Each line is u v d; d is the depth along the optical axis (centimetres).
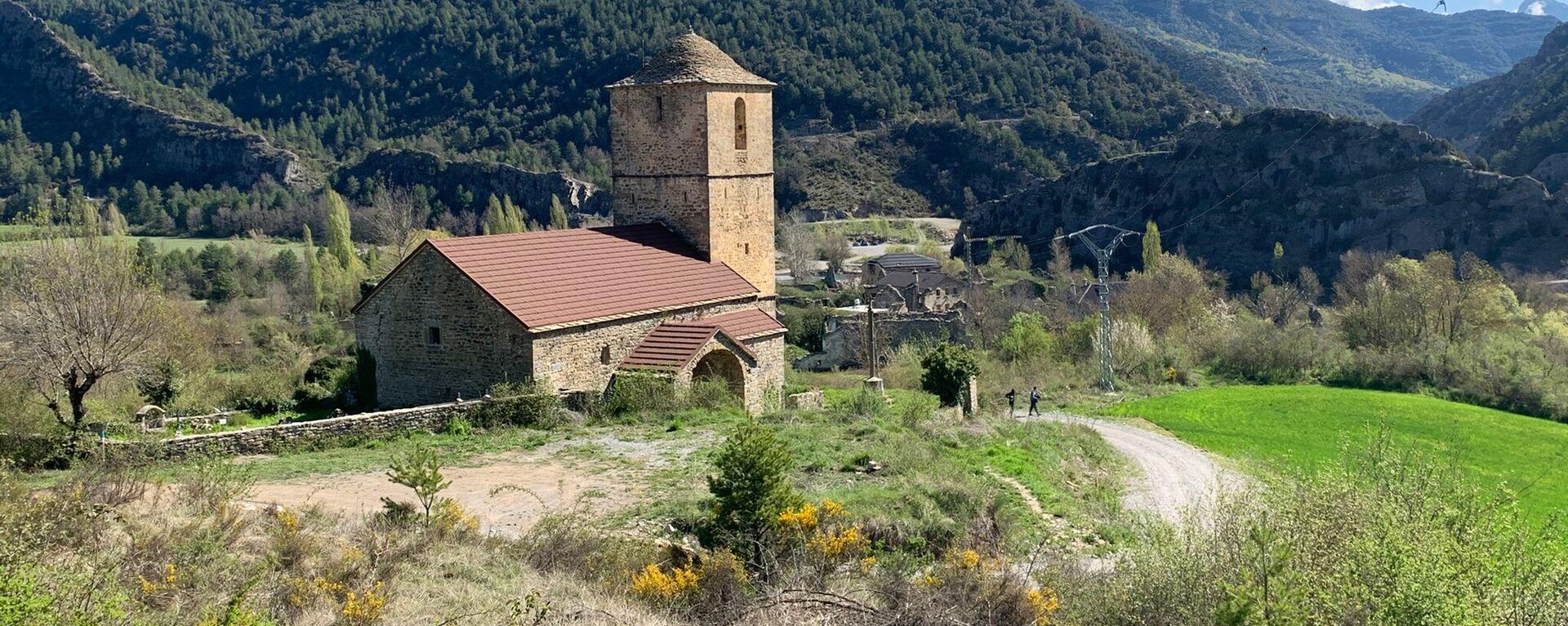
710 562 1633
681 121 3809
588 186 13238
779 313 7331
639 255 3603
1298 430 4338
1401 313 6794
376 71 16425
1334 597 1289
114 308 3281
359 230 11819
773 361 3653
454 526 1802
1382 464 1647
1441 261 7412
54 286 3192
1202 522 1750
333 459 2491
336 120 15350
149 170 13800
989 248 12188
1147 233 10469
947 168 15075
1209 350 6769
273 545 1638
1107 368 5744
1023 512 2286
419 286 3186
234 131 13975
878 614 1455
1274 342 6412
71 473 2156
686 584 1586
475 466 2453
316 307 7669
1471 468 3638
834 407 3388
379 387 3312
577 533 1831
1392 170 11412
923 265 10606
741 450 1833
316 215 12325
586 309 3172
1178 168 12338
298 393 3706
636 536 1898
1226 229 11762
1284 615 1190
